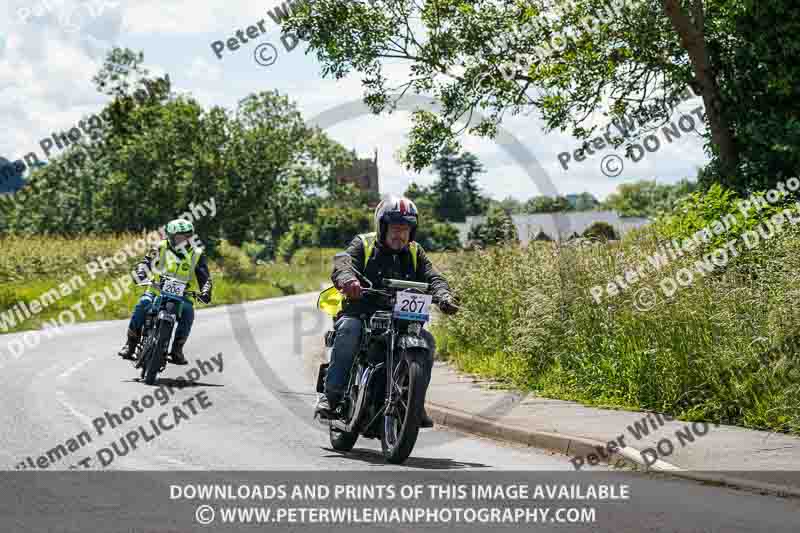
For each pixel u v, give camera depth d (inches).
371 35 944.3
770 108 810.2
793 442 395.9
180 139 2534.5
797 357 437.1
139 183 2571.4
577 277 604.4
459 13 922.1
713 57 836.0
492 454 398.9
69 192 3284.9
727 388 459.2
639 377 509.7
